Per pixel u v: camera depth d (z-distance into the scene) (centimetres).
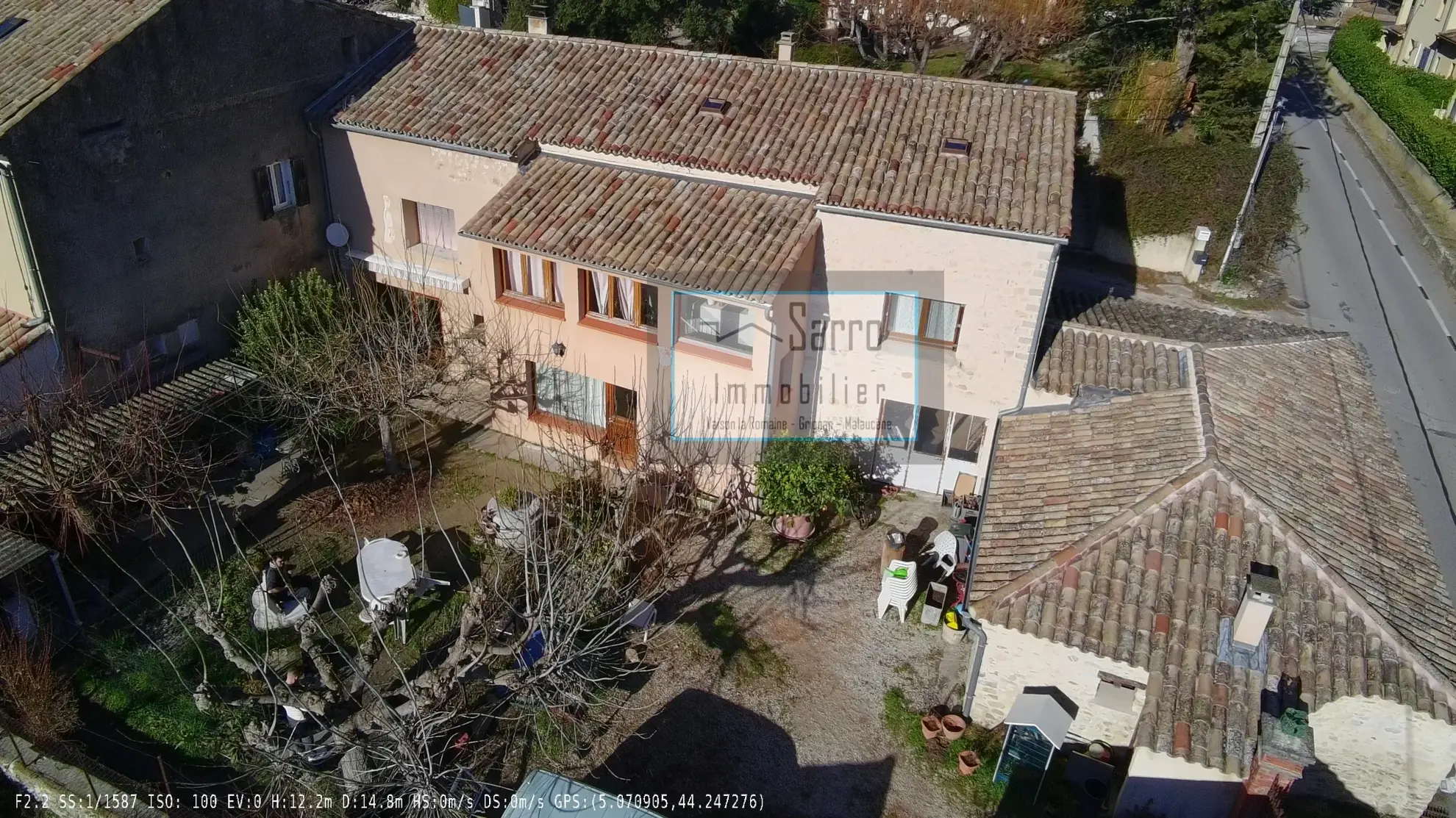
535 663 1415
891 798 1509
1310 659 1308
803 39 4222
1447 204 3597
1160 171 3128
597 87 2217
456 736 1511
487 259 2131
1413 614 1384
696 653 1758
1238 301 2991
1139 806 1386
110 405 1934
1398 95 4409
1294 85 5278
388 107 2223
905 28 3762
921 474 2178
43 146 1727
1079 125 3422
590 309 2081
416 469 2214
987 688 1552
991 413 1978
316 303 2159
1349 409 1856
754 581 1941
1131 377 1859
